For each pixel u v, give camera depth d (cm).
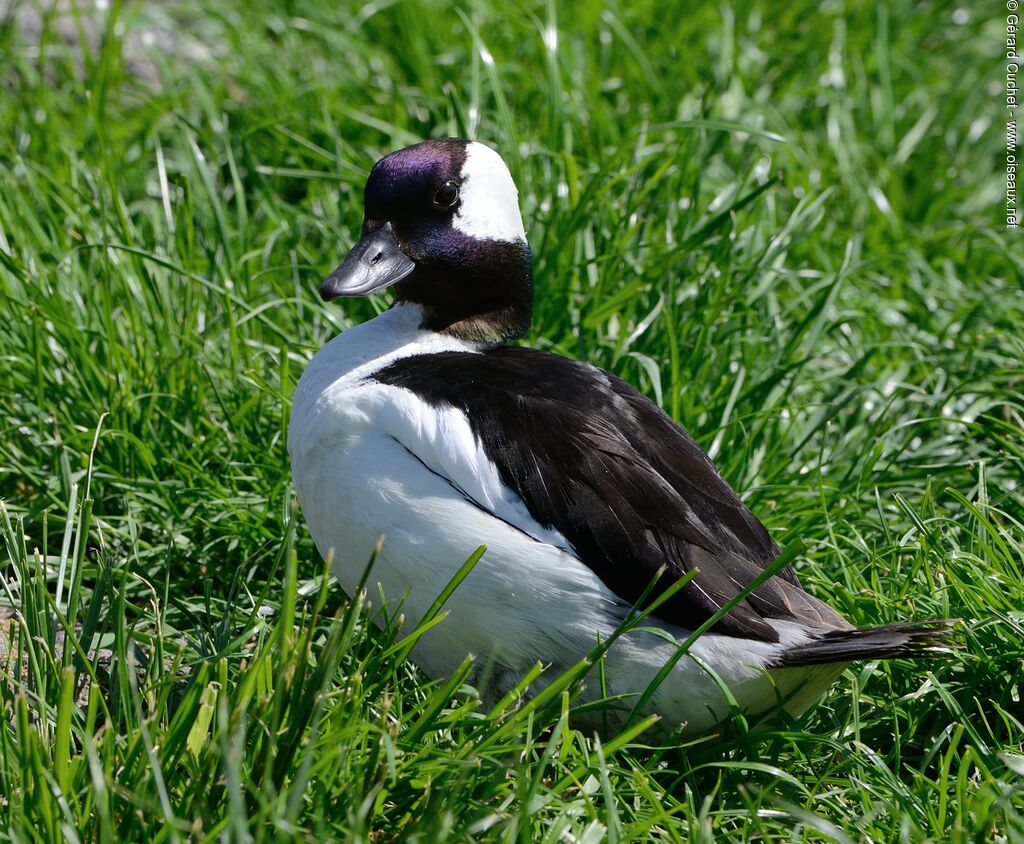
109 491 789
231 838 466
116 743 527
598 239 966
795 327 944
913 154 1253
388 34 1267
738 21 1312
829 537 758
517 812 515
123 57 1195
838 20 1324
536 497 586
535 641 588
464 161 693
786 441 871
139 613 663
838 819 579
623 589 584
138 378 829
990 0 1447
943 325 1002
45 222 979
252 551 748
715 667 582
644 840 538
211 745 498
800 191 1128
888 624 600
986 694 659
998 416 920
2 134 1060
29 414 832
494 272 700
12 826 491
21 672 601
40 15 1270
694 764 613
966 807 552
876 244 1095
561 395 621
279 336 852
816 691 624
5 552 741
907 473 837
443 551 584
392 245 692
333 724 534
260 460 793
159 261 816
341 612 533
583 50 1244
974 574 688
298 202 1116
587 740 585
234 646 596
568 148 1024
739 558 603
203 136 1011
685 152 1035
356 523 604
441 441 594
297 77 1207
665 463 618
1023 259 1025
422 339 690
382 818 538
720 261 945
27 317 856
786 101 1237
